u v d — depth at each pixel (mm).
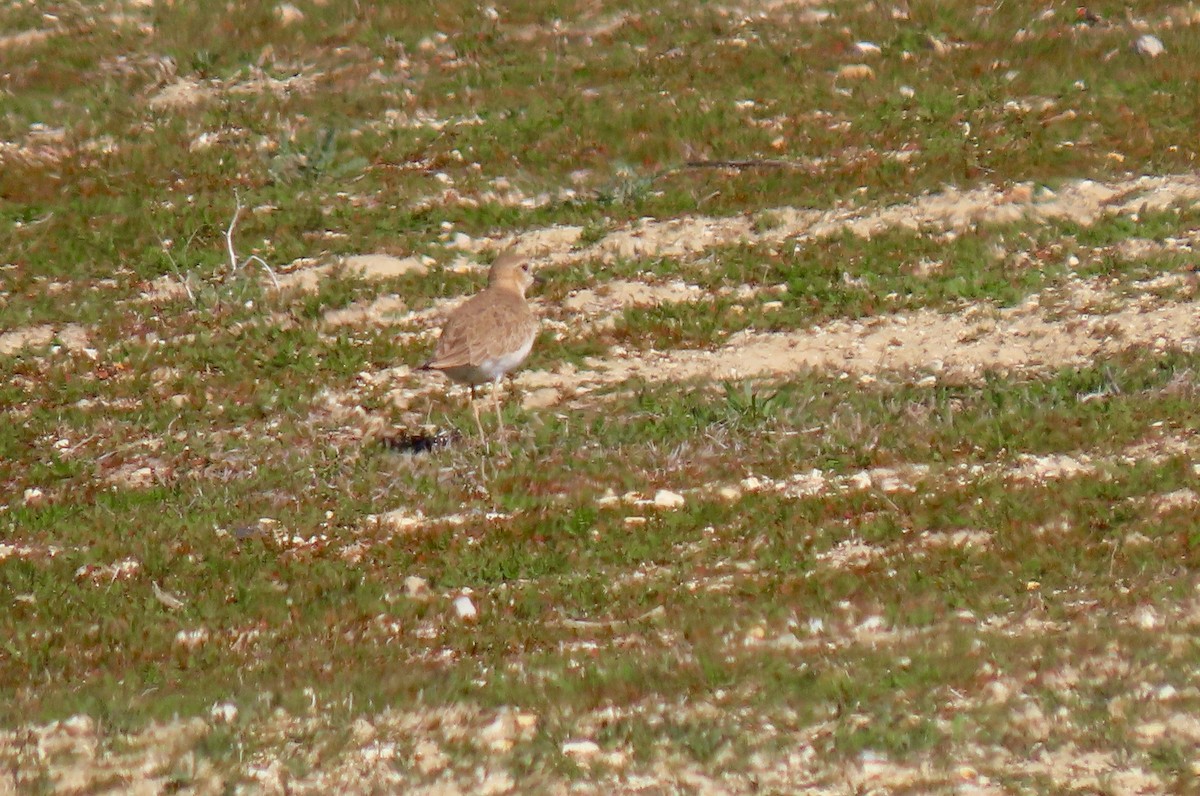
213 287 18719
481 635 12008
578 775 10188
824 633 11875
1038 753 10266
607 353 17188
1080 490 13578
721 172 21062
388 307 18328
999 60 23609
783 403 15586
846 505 13586
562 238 19828
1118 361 16344
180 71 24391
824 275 18547
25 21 25734
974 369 16516
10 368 17109
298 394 16359
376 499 14141
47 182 21219
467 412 15859
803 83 23234
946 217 19672
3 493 14617
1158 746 10273
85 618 12375
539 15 25672
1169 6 24953
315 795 10047
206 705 11164
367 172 21562
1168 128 21453
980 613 12008
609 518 13609
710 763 10297
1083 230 19141
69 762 10500
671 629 11977
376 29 25359
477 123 22516
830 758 10258
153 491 14406
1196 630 11617
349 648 11875
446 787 10117
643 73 23766
